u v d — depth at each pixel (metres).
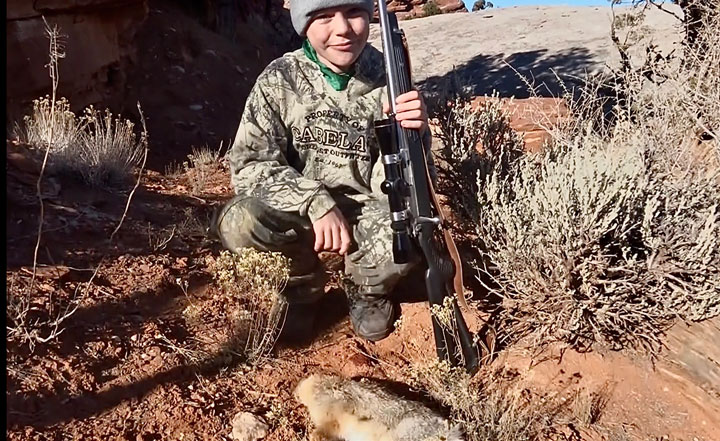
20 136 5.77
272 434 2.72
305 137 3.12
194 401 2.84
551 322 3.17
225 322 3.40
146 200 5.27
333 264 4.05
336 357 3.25
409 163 2.88
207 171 6.57
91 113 6.73
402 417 2.73
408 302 3.61
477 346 3.14
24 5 6.44
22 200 4.48
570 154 3.64
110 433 2.61
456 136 4.16
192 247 4.31
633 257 3.02
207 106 10.12
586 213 3.05
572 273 3.08
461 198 4.09
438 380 2.90
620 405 2.90
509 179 3.89
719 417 2.80
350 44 2.92
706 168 3.84
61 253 3.89
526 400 2.91
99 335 3.16
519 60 19.23
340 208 3.23
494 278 3.34
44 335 3.06
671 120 3.98
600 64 16.55
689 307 3.09
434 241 2.94
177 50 11.16
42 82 6.66
